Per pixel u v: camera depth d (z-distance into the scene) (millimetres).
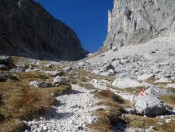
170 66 91938
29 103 23250
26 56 193000
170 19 197875
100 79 60125
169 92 45344
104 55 181875
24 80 39344
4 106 22719
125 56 143125
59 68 81875
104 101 29703
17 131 18234
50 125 20516
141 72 81500
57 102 29016
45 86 35500
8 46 182875
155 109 28203
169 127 24625
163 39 179750
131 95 39375
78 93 35812
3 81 35812
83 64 118625
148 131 22578
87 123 21594
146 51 149250
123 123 24469
